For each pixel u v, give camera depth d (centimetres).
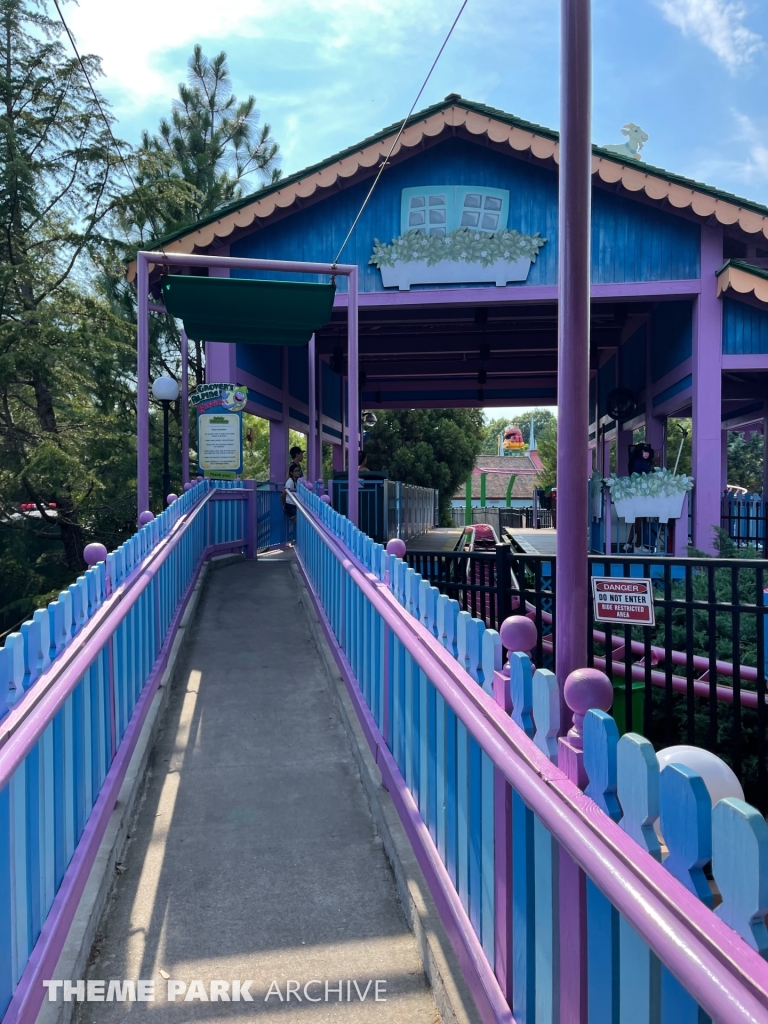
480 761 250
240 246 1053
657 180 946
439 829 302
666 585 471
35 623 282
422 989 273
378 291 1039
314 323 888
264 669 636
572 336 273
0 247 1742
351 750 482
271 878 343
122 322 1805
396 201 1034
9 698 252
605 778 171
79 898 296
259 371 1302
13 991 224
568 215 271
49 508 1838
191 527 884
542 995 199
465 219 1025
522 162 1019
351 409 773
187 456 1165
